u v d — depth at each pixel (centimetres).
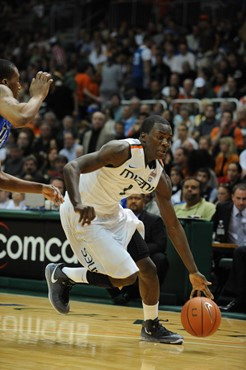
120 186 745
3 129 709
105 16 3170
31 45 3048
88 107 2327
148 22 2970
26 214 1312
